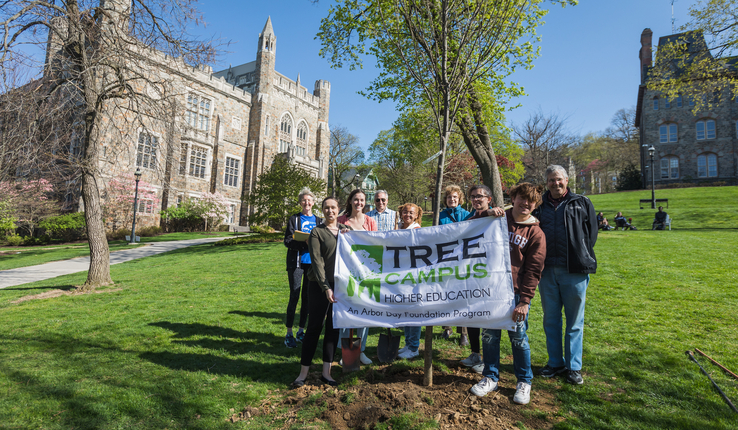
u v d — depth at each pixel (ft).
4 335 16.78
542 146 77.46
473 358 12.51
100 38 28.09
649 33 130.11
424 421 8.85
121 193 84.28
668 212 70.03
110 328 17.49
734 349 12.38
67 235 84.12
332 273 11.71
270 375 12.20
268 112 128.57
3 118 26.12
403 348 14.19
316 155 153.99
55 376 12.05
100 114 29.53
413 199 114.11
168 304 22.34
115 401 10.35
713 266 24.85
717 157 120.78
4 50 23.67
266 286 26.73
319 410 9.65
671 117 127.13
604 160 184.55
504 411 9.46
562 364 11.55
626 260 28.60
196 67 30.83
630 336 14.11
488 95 26.71
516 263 10.93
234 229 107.86
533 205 10.93
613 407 9.36
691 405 9.31
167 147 32.17
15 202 69.26
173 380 11.69
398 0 14.64
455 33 15.64
